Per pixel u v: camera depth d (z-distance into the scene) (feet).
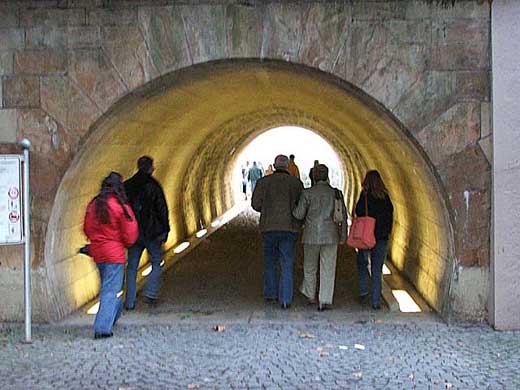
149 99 28.78
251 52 25.85
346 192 81.82
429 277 30.53
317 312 29.07
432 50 25.48
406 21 25.48
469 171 25.67
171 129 38.58
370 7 25.53
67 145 26.50
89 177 29.78
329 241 28.94
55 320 26.78
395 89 25.64
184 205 54.65
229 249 48.85
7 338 24.36
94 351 22.65
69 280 28.89
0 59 26.55
